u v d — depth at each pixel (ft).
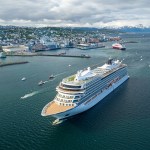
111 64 572.10
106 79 490.08
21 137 320.29
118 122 360.28
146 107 417.28
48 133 330.54
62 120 367.04
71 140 312.71
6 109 420.77
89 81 416.26
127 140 308.60
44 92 526.57
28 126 351.05
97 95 444.55
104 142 305.94
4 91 539.29
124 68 602.44
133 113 392.27
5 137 320.70
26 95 504.84
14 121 368.89
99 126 349.00
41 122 363.97
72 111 366.02
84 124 357.20
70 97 377.50
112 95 492.13
